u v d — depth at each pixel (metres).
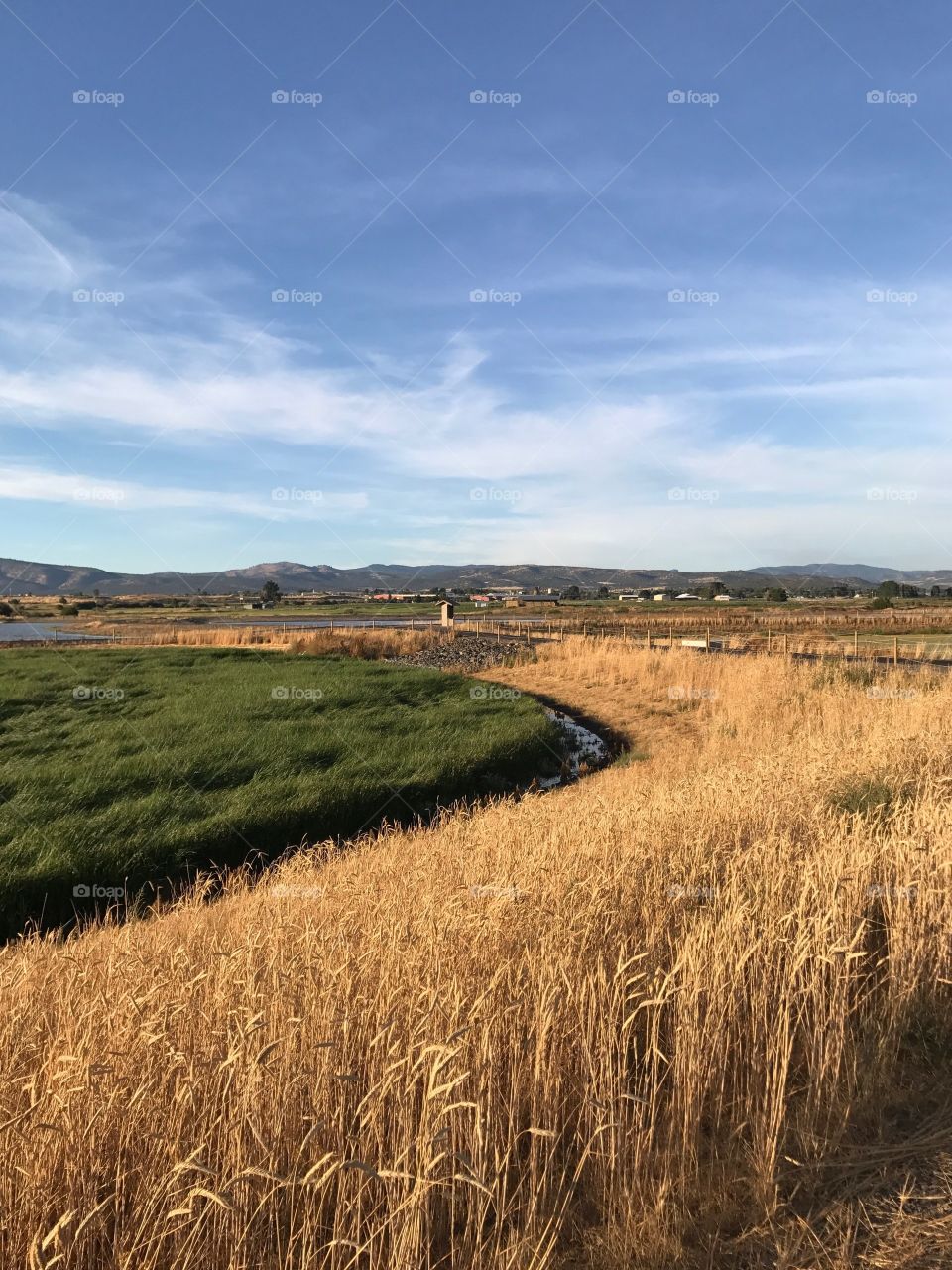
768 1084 3.95
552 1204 3.50
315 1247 3.04
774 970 4.75
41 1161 3.02
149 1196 3.02
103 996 4.28
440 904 5.45
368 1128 3.32
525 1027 4.11
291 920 5.93
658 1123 3.93
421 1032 3.63
